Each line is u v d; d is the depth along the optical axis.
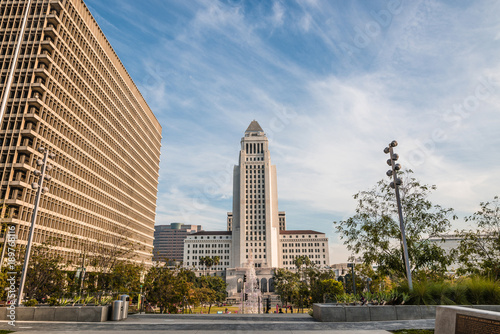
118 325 16.53
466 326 9.65
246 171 194.25
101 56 92.44
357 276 63.75
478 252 30.08
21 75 65.75
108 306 18.89
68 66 75.19
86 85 83.06
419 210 26.86
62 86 72.81
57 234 67.75
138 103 123.88
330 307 17.91
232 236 192.25
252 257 176.25
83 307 18.38
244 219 185.38
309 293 86.94
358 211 28.48
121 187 105.44
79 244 75.62
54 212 67.50
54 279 47.75
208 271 175.50
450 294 19.55
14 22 70.31
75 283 54.50
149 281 51.56
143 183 128.12
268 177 192.38
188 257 192.62
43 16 70.44
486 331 8.91
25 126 63.16
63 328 15.54
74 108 77.62
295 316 20.50
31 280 43.38
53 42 71.19
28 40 68.75
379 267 27.97
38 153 63.62
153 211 141.25
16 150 60.34
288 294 102.00
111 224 95.62
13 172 60.03
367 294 21.05
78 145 78.88
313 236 195.50
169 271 53.03
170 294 50.19
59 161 70.69
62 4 73.62
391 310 17.98
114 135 100.62
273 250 185.88
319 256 192.12
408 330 14.04
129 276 58.91
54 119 69.44
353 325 16.06
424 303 19.11
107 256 64.75
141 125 127.25
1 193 57.78
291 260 192.12
